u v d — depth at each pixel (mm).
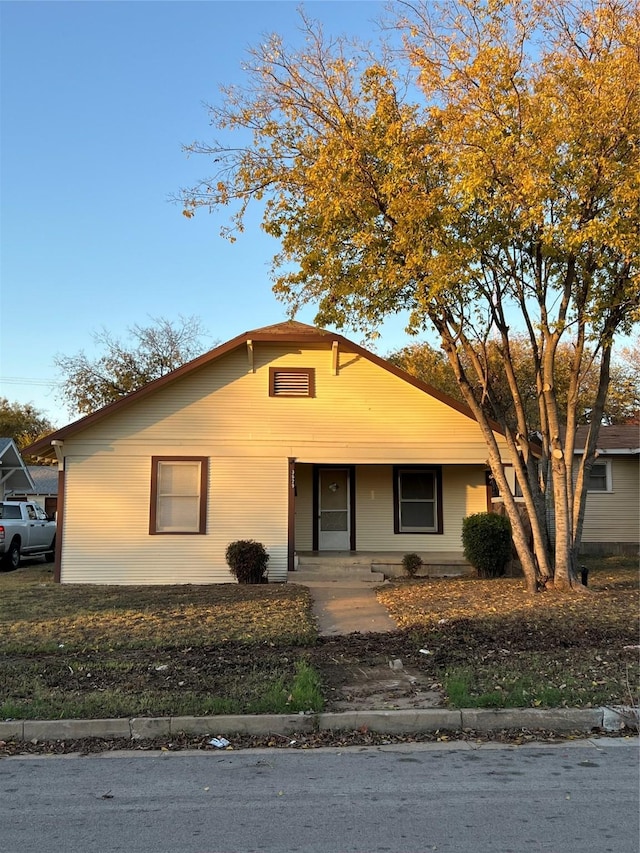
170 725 6102
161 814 4434
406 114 11102
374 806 4527
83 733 6027
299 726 6164
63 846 3982
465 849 3896
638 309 10938
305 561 15867
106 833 4156
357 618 10930
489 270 12125
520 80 10438
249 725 6145
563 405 26203
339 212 11000
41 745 5910
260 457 16109
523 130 10117
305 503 17734
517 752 5645
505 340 13148
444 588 13438
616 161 10320
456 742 5926
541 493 13414
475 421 16438
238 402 16219
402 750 5730
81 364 34812
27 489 27500
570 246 10109
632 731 6195
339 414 16328
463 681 6965
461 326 12797
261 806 4551
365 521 17641
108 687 7016
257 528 15922
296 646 8875
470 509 17469
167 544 15734
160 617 10664
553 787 4840
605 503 21781
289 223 12375
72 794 4805
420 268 10898
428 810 4449
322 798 4676
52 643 8914
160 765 5398
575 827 4180
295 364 16375
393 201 10664
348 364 16453
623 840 4004
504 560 15094
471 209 10648
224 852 3891
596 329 12211
